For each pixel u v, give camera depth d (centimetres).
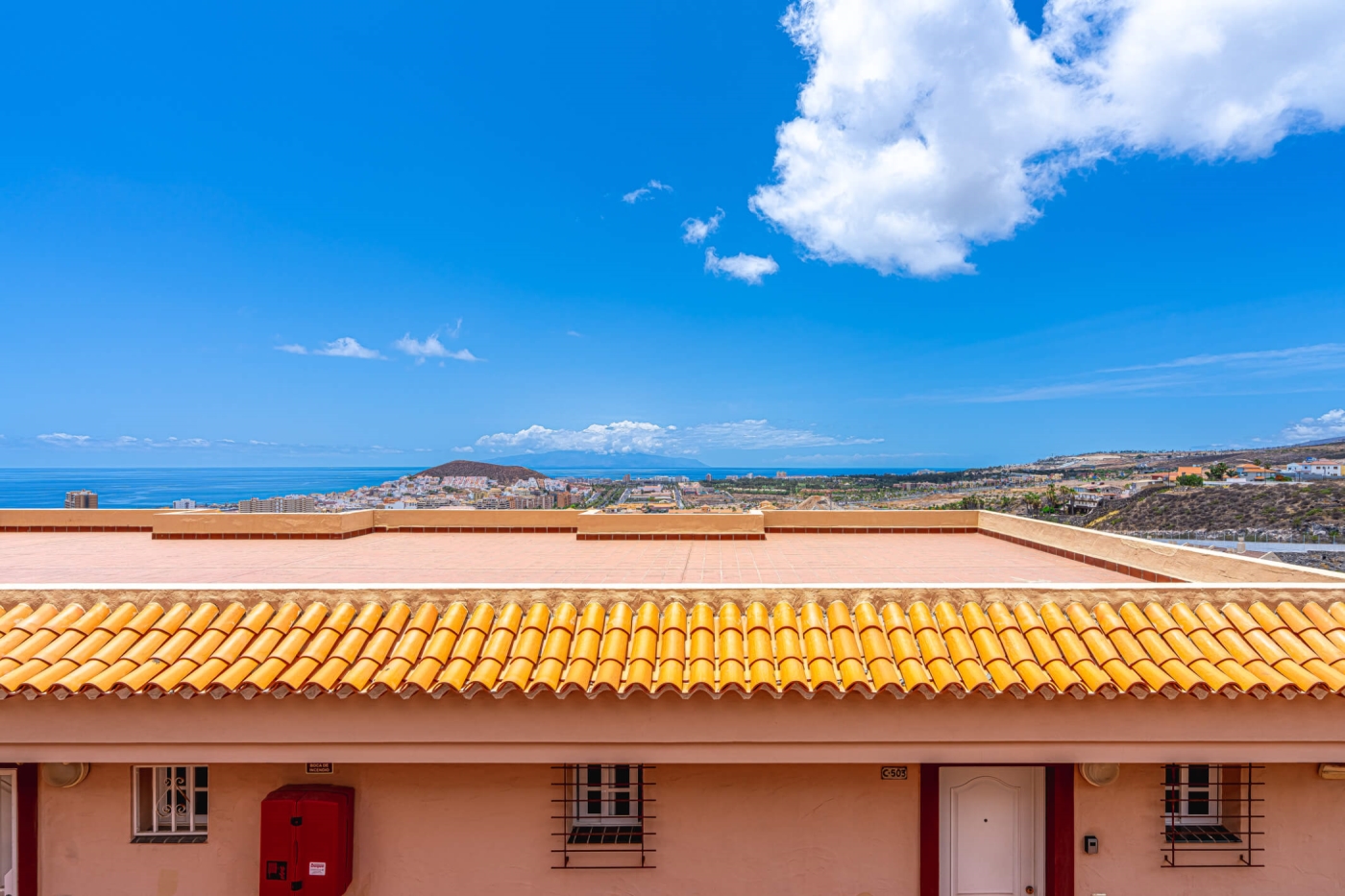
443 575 807
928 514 1295
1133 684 444
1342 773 515
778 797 531
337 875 491
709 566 890
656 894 527
